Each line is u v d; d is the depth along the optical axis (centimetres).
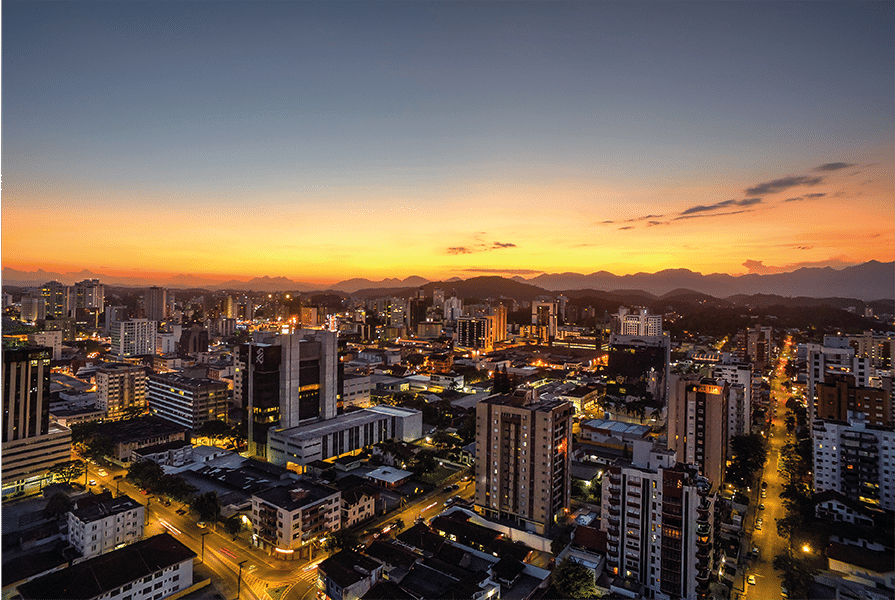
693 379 19612
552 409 16012
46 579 11344
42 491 17938
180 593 12456
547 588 12925
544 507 15588
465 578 12475
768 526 16900
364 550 14125
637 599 12375
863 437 17938
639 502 13012
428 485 19662
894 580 13012
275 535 14650
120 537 14362
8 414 17838
